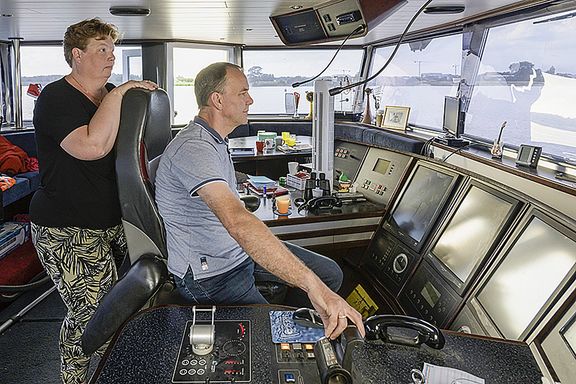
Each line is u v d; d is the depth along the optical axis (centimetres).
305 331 135
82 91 213
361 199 318
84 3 331
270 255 137
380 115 487
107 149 200
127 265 239
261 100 674
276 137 496
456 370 118
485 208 235
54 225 211
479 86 377
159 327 136
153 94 200
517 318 183
